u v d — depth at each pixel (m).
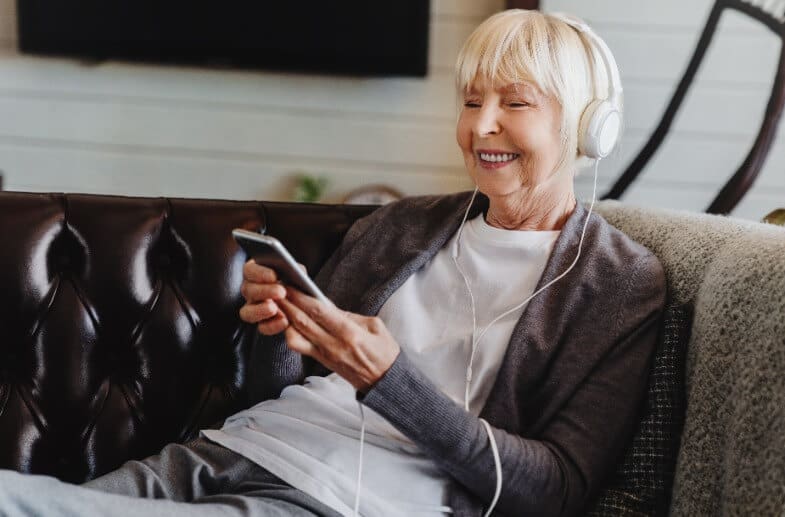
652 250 1.22
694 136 2.69
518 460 0.94
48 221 1.19
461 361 1.09
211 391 1.26
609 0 2.63
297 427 1.03
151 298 1.22
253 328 1.27
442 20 2.80
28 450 1.14
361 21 2.76
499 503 0.96
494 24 1.11
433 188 2.89
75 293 1.19
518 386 1.05
